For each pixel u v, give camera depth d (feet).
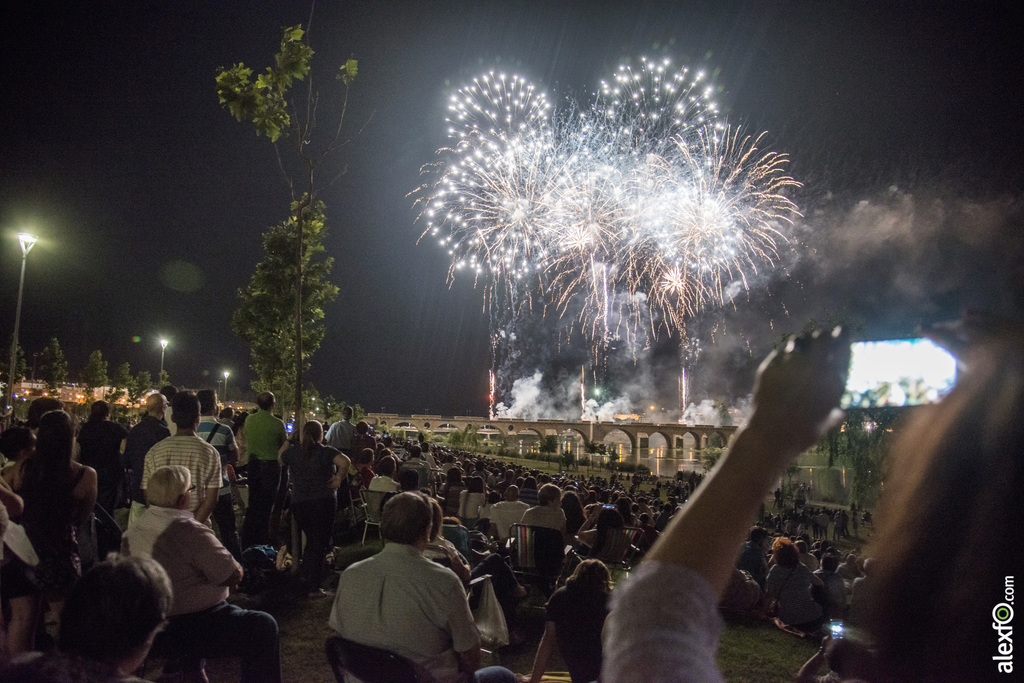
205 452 18.93
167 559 14.21
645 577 2.93
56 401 24.73
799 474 102.47
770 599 27.37
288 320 64.49
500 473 60.23
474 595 20.43
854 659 2.90
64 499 16.62
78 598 8.00
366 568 13.19
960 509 2.58
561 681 18.80
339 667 12.97
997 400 2.60
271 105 30.40
